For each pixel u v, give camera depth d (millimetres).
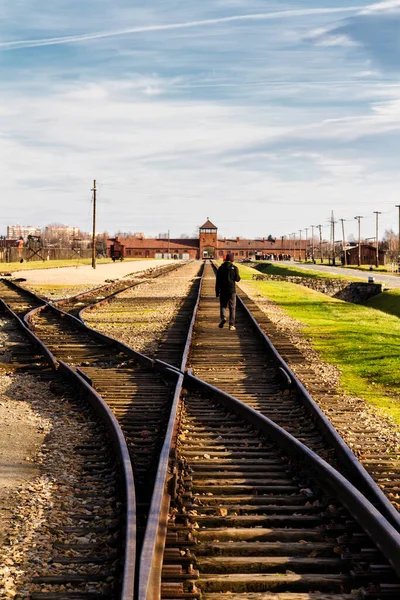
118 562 5230
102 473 7664
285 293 42469
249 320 23625
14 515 6414
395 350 18234
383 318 28609
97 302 30688
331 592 4980
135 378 13625
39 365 14797
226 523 6234
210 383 13328
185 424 10008
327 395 12672
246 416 10133
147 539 5164
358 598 4820
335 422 10500
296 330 22750
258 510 6586
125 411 10719
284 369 13719
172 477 6793
